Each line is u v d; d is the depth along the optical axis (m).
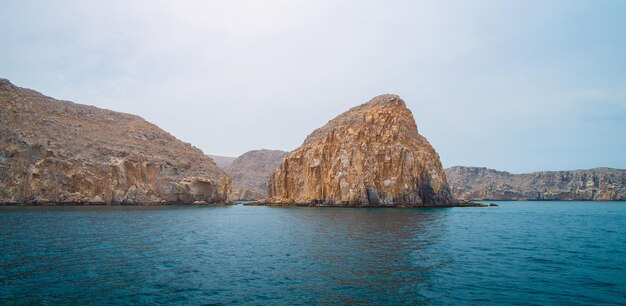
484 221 69.12
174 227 54.50
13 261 28.05
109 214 75.12
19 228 47.31
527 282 23.02
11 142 105.62
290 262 29.23
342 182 118.31
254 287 22.11
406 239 42.22
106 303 19.03
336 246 37.22
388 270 26.38
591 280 23.41
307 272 25.84
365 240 41.41
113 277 24.11
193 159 155.50
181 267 27.30
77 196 108.75
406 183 117.00
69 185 109.31
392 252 33.59
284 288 21.95
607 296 20.09
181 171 139.88
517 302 19.19
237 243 39.50
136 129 157.50
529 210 123.75
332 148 129.12
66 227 49.41
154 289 21.58
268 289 21.72
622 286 22.02
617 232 50.97
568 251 34.31
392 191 115.25
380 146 120.50
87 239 39.47
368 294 20.73
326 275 24.97
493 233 48.66
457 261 29.47
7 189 99.94
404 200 115.94
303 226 57.75
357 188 115.81
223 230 52.31
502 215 88.62
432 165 122.44
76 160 113.62
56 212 76.94
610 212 111.69
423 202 119.56
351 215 80.31
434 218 72.38
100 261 28.78
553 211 117.69
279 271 26.17
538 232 50.47
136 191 121.06
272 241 41.06
